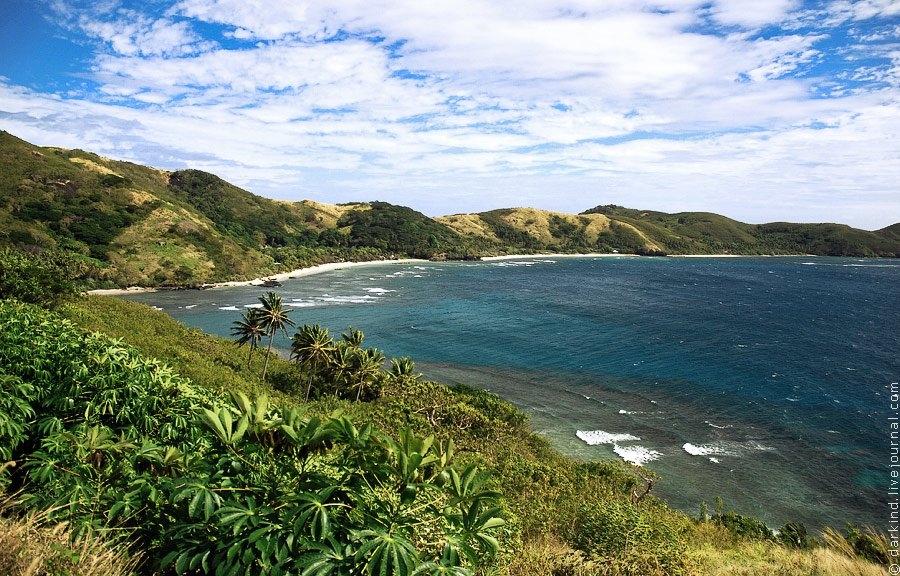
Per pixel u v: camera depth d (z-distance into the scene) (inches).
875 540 366.6
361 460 153.2
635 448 1702.8
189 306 4033.0
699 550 529.7
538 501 744.3
